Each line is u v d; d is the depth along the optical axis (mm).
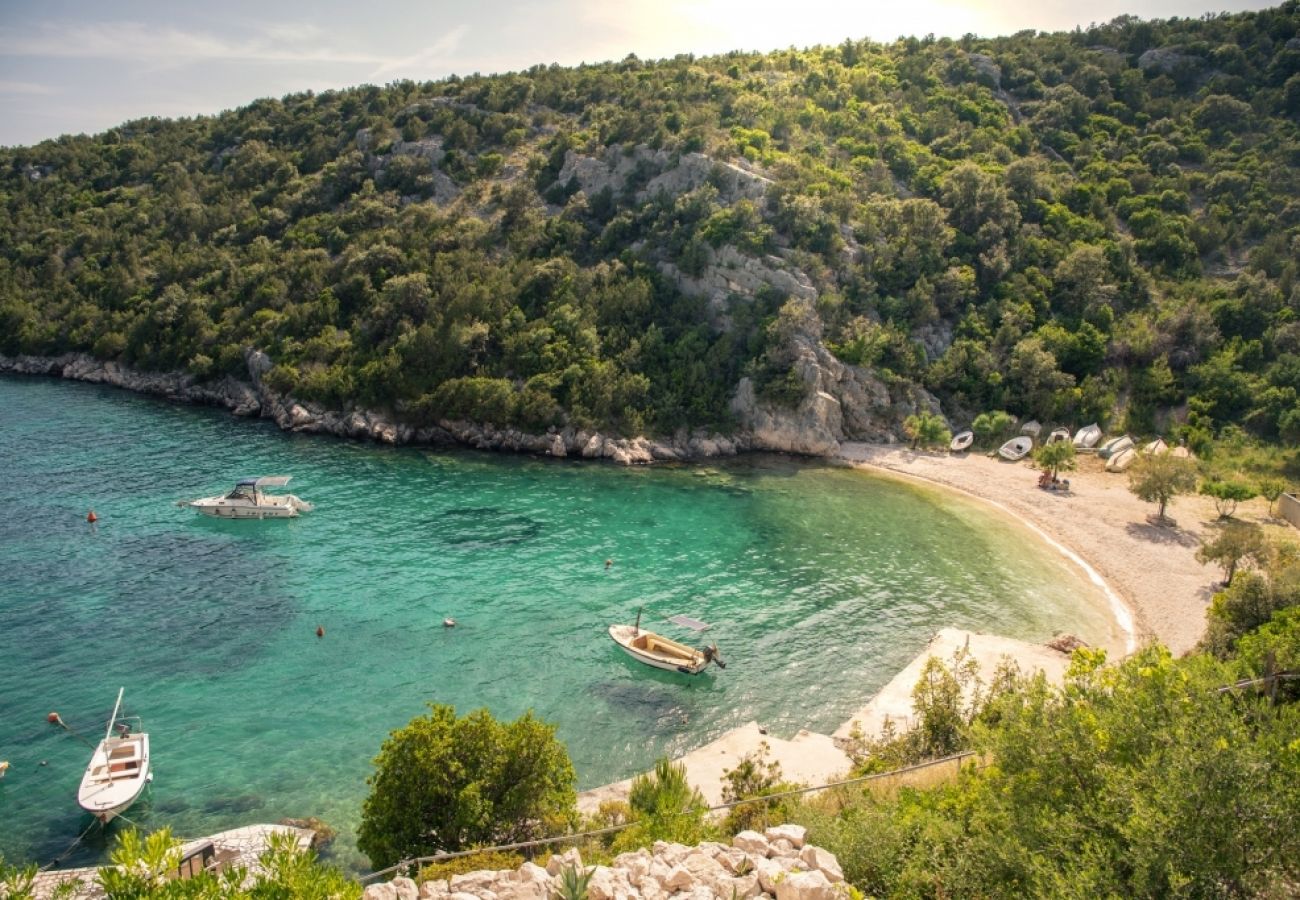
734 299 103062
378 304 108500
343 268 116375
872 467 92938
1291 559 53812
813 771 37156
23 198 154625
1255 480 81000
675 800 28125
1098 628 54656
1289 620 37312
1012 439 95562
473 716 29109
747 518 75000
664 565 63438
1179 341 101688
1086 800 18266
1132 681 20359
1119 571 63906
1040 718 20031
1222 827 15727
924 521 75438
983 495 83062
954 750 34000
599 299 105250
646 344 100938
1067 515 76125
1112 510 77062
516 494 79438
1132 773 17875
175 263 130000
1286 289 102438
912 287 106562
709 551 66688
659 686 46312
